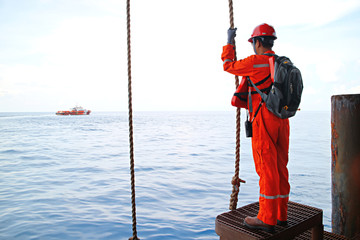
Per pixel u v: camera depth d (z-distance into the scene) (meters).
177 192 9.05
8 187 9.95
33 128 48.94
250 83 2.28
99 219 6.78
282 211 2.27
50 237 5.79
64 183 10.51
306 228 2.38
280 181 2.29
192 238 5.73
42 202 8.16
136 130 41.59
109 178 11.26
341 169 3.33
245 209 2.66
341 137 3.31
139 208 7.55
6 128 49.16
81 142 26.30
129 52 2.32
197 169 12.89
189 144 23.58
